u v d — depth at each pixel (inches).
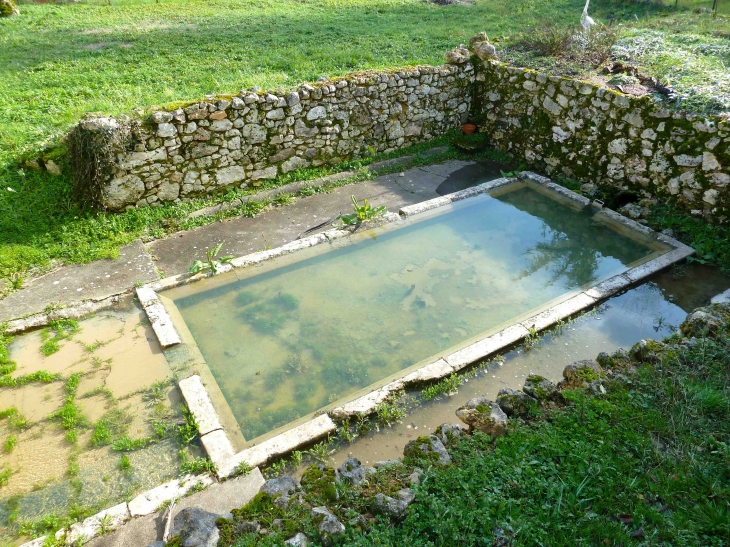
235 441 138.9
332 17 467.5
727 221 221.9
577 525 97.0
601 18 422.6
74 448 135.3
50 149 237.6
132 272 201.5
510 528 95.6
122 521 116.0
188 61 339.9
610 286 194.9
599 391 129.7
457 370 158.9
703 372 136.9
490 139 319.9
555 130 279.3
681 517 98.0
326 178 274.7
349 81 271.1
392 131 299.6
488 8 495.5
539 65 293.3
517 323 177.3
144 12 480.7
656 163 240.4
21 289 191.2
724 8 410.9
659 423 120.0
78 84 303.9
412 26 432.8
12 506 121.1
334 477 108.9
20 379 153.9
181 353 165.0
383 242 228.4
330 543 94.1
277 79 295.1
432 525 96.4
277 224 238.1
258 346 172.9
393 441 140.0
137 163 228.4
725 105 221.9
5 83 301.9
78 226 219.9
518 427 121.3
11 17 441.1
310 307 190.7
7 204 220.8
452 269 213.8
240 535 96.9
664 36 327.6
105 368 159.2
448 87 309.6
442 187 275.7
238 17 462.6
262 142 257.6
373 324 183.3
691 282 203.3
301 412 149.4
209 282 197.8
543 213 255.3
